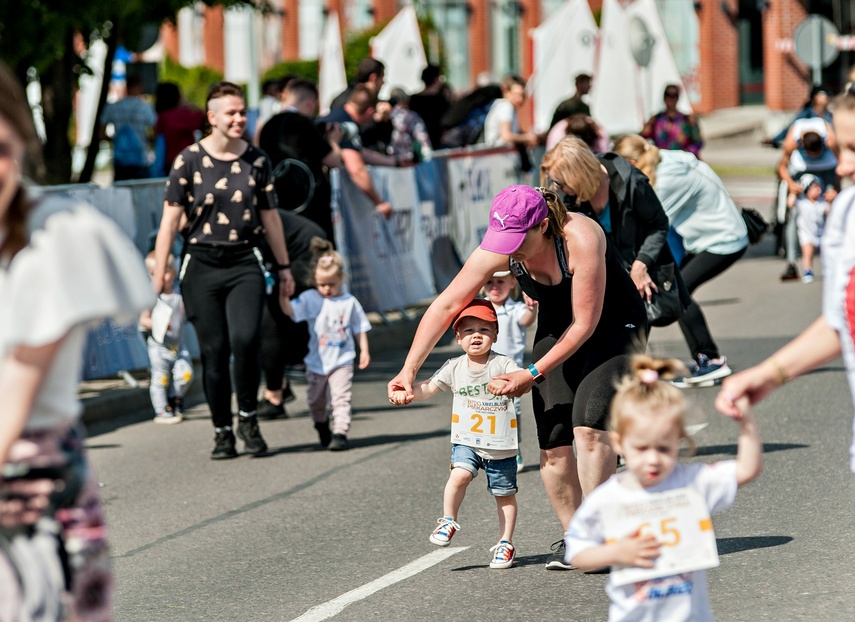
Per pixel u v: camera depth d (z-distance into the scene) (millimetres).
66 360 5098
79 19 21875
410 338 22453
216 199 14008
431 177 24156
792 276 26984
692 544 6438
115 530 11805
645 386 6438
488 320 9922
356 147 20547
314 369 14648
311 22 71938
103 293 4930
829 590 9156
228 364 14406
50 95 26469
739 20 74625
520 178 28094
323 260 14609
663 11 72750
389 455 14383
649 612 6500
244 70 64750
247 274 14250
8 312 4898
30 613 5113
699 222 16453
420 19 62000
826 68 68625
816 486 11992
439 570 10133
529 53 73188
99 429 16344
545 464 9773
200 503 12648
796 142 26719
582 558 6539
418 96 29516
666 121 29281
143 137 28438
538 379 9227
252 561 10641
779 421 14852
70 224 4973
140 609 9484
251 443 14555
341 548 10898
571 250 9219
